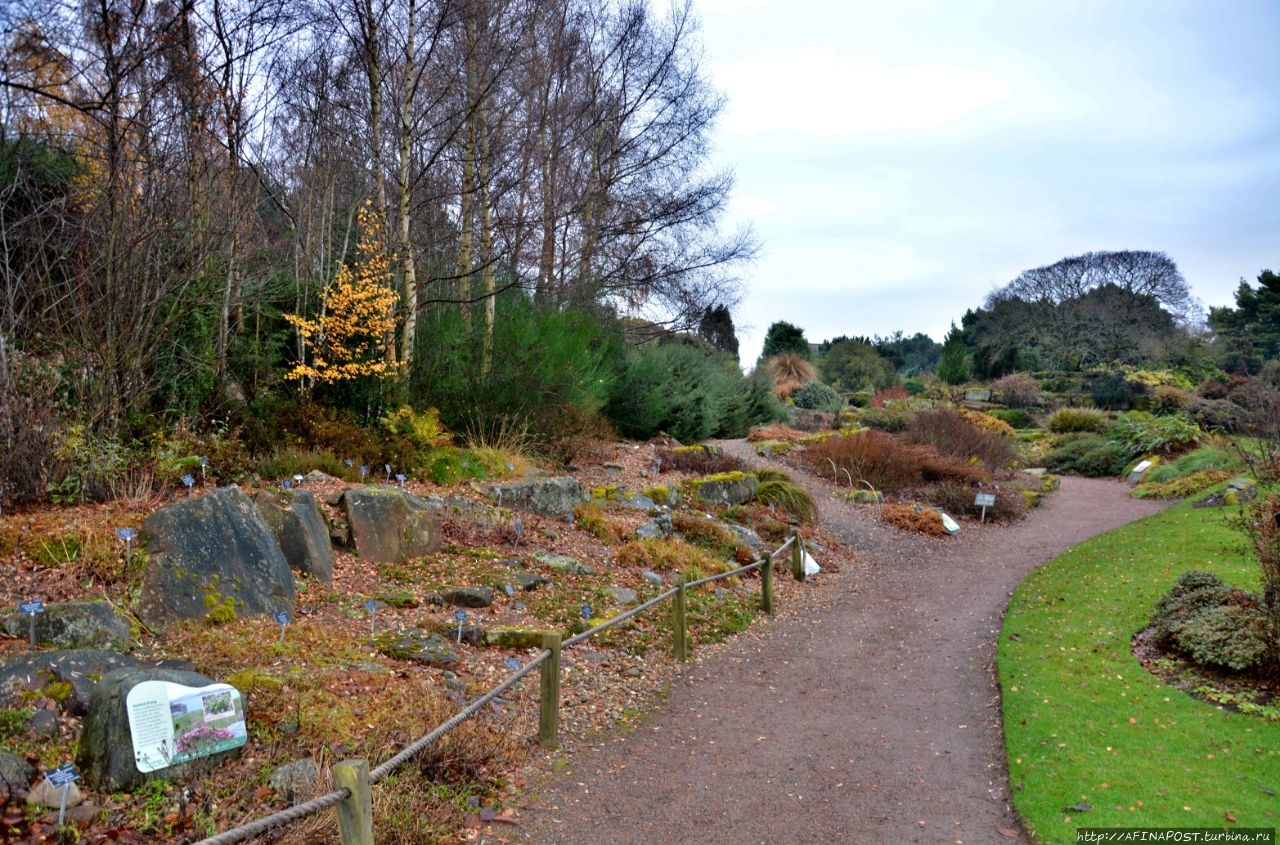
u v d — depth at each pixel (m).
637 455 17.70
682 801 5.34
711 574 11.13
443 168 16.39
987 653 9.12
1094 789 5.43
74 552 6.04
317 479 9.59
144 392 8.52
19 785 3.80
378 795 4.45
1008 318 50.09
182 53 9.20
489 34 13.92
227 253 10.03
